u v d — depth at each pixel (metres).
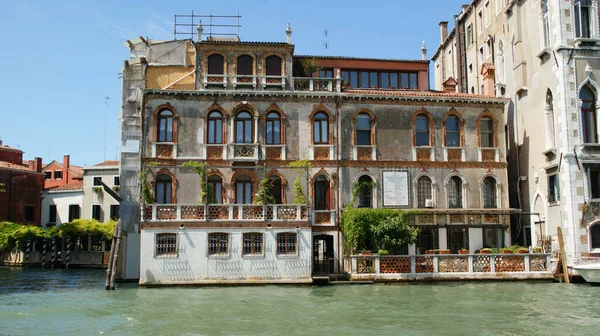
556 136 28.97
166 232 26.86
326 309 20.05
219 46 30.77
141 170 28.98
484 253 28.19
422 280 27.36
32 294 25.77
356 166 30.38
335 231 29.75
